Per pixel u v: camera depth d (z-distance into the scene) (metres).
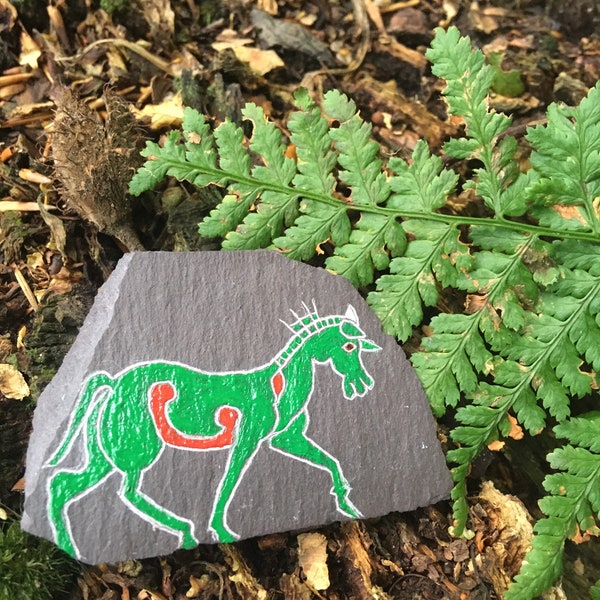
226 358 0.16
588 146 0.17
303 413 0.17
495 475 0.19
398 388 0.17
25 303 0.19
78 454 0.15
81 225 0.20
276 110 0.22
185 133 0.17
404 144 0.22
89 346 0.16
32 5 0.22
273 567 0.17
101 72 0.22
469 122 0.18
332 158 0.18
